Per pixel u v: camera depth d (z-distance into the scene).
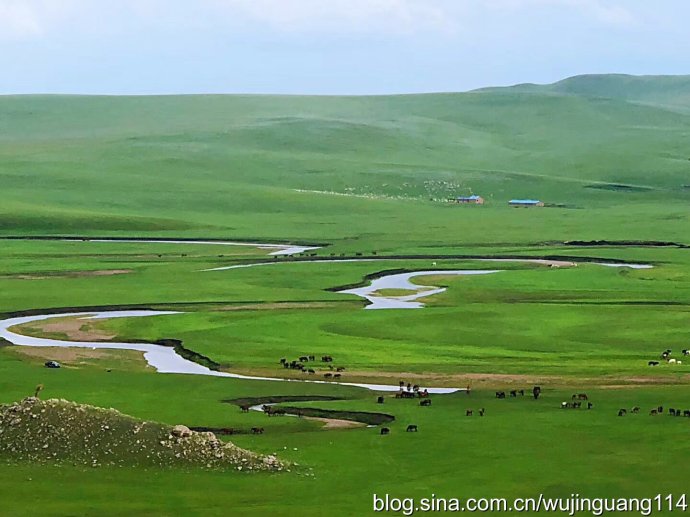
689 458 72.75
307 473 69.06
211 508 61.34
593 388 102.31
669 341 130.38
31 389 100.50
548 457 73.50
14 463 68.69
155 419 87.25
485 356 119.56
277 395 99.25
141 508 61.22
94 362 117.62
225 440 79.44
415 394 99.00
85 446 70.38
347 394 100.12
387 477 68.38
